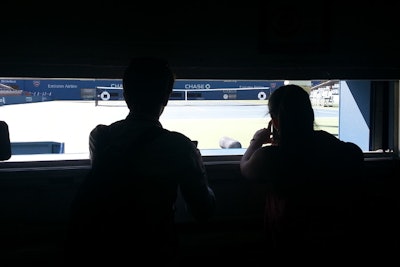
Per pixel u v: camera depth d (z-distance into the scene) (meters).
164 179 1.09
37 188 1.94
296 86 1.39
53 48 1.90
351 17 2.14
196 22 2.01
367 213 1.33
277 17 2.07
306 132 1.33
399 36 2.19
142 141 1.08
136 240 1.05
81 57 1.92
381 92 2.35
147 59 1.17
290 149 1.32
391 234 1.97
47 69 1.90
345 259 1.32
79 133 2.09
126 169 1.05
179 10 1.99
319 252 1.30
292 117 1.33
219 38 2.03
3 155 1.67
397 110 2.28
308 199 1.29
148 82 1.14
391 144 2.32
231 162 2.09
